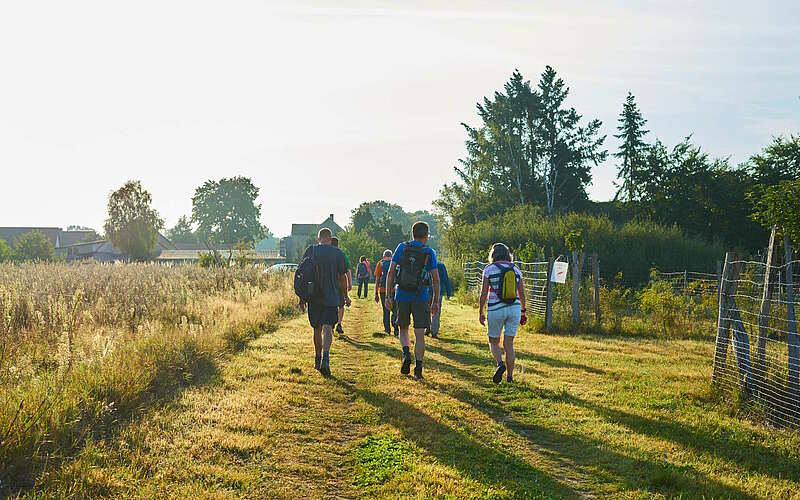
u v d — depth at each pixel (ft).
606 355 32.81
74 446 14.33
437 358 30.60
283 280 76.54
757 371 21.43
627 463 15.49
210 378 22.88
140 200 252.42
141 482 12.60
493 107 178.91
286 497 12.79
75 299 29.19
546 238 113.70
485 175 180.65
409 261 25.48
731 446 17.06
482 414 19.88
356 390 22.77
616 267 105.40
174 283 51.78
